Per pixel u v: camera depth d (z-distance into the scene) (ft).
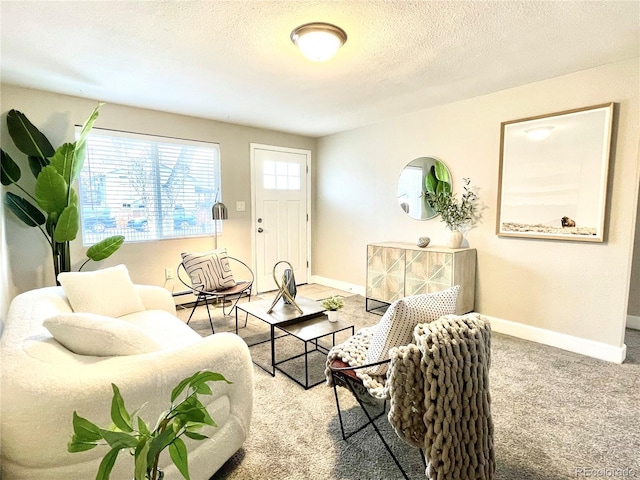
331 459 5.21
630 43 7.13
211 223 13.84
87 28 6.47
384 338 4.92
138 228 12.14
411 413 4.20
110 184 11.48
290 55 7.63
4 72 8.63
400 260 11.51
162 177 12.54
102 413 3.62
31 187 9.98
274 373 7.87
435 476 3.99
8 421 3.34
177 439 2.58
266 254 15.56
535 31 6.62
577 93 8.70
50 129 10.23
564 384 7.34
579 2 5.66
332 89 9.88
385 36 6.79
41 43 7.06
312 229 17.22
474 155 10.85
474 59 7.89
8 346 4.12
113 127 11.28
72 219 9.15
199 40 6.95
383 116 12.99
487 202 10.62
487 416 4.40
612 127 8.20
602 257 8.54
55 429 3.42
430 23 6.31
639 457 5.20
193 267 10.65
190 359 4.36
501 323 10.45
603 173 8.32
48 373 3.61
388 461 5.17
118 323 4.48
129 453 3.86
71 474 3.56
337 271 16.37
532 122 9.43
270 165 15.38
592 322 8.77
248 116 12.91
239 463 5.13
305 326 7.81
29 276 10.04
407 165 12.88
